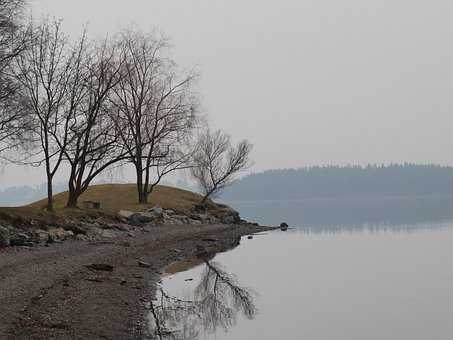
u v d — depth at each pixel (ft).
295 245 175.83
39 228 123.95
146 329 60.39
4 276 75.46
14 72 119.24
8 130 121.19
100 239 136.26
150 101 206.90
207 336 60.85
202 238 181.57
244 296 87.51
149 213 196.85
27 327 51.11
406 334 63.16
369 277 108.06
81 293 71.31
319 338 61.31
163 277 100.63
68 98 147.74
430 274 110.63
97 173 164.76
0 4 107.34
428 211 424.46
